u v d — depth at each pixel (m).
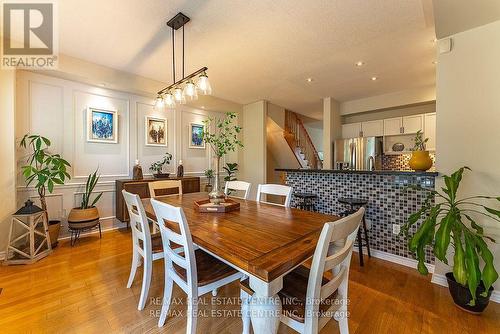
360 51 2.85
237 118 5.29
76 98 3.31
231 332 1.50
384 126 4.77
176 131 4.49
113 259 2.57
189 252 1.26
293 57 3.01
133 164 3.91
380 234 2.70
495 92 1.87
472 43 1.96
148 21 2.22
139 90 3.67
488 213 1.88
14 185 2.63
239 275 1.48
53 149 3.12
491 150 1.88
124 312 1.68
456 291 1.75
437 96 2.13
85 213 3.04
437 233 1.67
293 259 1.00
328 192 3.18
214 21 2.23
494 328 1.54
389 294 1.94
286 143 6.20
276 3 1.98
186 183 4.12
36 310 1.69
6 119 2.58
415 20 2.22
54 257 2.62
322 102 5.26
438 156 2.13
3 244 2.55
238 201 2.29
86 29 2.36
